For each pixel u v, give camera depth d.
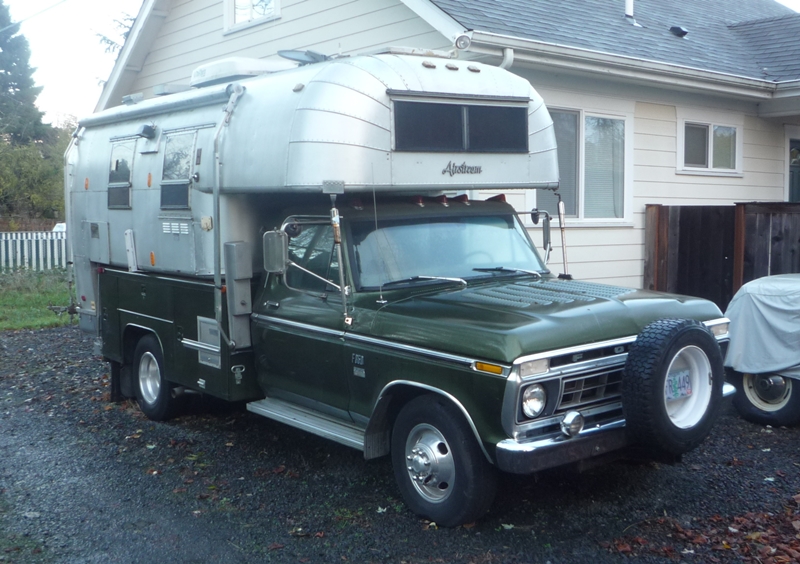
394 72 5.79
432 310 5.25
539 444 4.57
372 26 10.46
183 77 14.23
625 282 11.29
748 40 13.70
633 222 11.29
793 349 6.66
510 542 4.88
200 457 6.66
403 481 5.31
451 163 5.99
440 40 9.49
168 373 7.38
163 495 5.82
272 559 4.75
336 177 5.46
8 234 19.09
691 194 12.11
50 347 11.85
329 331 5.69
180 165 6.88
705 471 5.97
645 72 10.41
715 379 5.03
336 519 5.30
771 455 6.28
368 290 5.68
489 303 5.29
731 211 10.36
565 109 10.32
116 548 4.94
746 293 6.98
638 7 13.35
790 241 10.53
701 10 14.99
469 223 6.37
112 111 8.23
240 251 6.38
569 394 4.83
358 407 5.59
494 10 10.03
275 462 6.48
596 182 10.91
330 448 6.81
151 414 7.81
